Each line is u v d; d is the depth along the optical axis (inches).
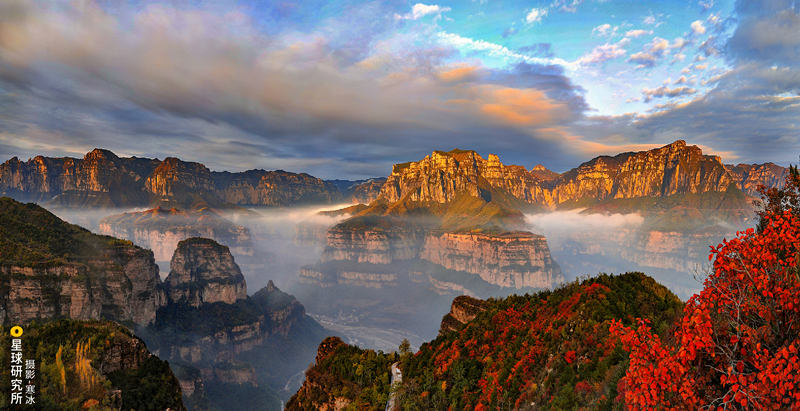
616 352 1558.8
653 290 2262.6
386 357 3764.8
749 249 741.3
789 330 686.5
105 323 3248.0
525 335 2445.9
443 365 2871.6
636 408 745.6
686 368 695.1
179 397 3110.2
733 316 735.1
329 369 3599.9
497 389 2078.0
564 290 2746.1
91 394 2381.9
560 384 1676.9
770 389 616.4
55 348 2699.3
